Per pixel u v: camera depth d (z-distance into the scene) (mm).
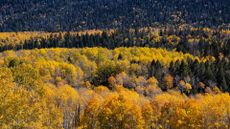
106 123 70375
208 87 140625
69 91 101000
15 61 143875
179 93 140000
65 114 81938
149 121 78062
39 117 24109
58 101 86250
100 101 83875
